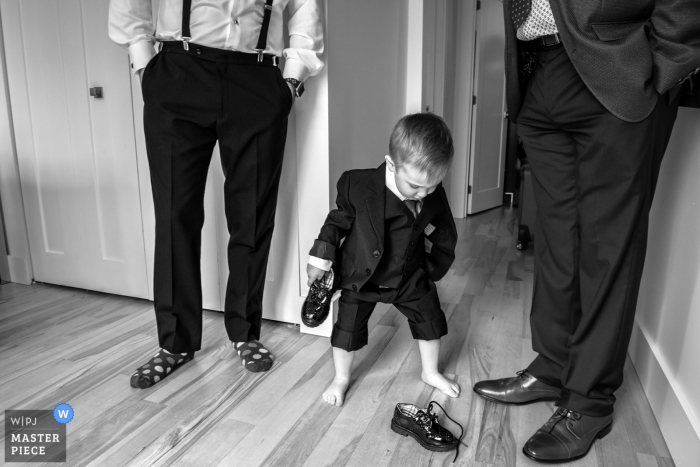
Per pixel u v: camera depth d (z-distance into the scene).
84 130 2.23
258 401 1.53
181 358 1.73
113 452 1.29
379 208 1.40
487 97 4.59
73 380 1.64
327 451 1.30
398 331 2.03
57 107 2.26
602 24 1.10
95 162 2.24
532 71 1.35
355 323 1.53
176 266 1.60
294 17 1.67
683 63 1.03
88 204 2.31
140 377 1.60
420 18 2.82
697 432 1.15
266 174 1.63
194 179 1.57
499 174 5.06
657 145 1.17
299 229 1.97
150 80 1.48
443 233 1.52
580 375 1.27
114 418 1.44
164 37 1.50
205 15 1.46
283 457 1.28
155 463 1.25
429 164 1.24
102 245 2.34
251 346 1.79
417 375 1.69
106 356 1.80
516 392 1.51
